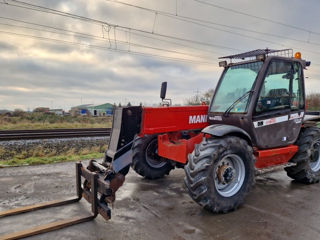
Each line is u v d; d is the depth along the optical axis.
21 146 7.41
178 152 3.45
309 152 3.98
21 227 2.55
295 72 3.86
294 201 3.34
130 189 3.79
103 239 2.34
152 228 2.56
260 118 3.38
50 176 4.32
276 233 2.48
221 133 2.87
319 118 4.63
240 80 3.62
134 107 3.22
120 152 3.10
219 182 2.99
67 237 2.37
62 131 10.95
